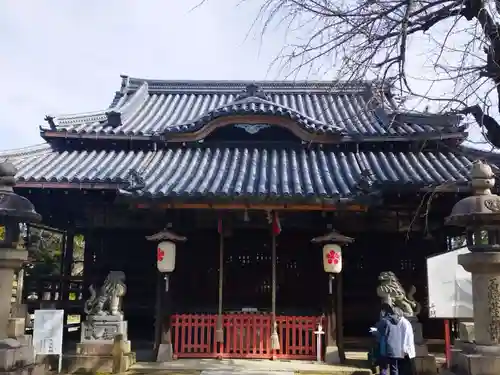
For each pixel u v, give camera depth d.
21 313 11.24
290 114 13.47
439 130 13.51
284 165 13.31
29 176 12.19
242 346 11.70
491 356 6.05
